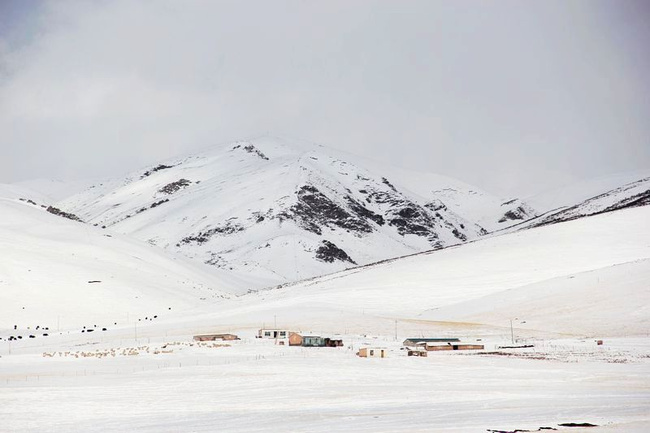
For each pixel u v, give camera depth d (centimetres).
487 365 7750
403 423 4438
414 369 7538
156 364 8450
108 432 4425
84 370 7981
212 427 4500
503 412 4716
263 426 4484
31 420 4850
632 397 5253
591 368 7188
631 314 11012
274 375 7156
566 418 4422
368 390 6019
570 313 11788
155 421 4747
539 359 8144
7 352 11631
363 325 13438
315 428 4369
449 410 4875
